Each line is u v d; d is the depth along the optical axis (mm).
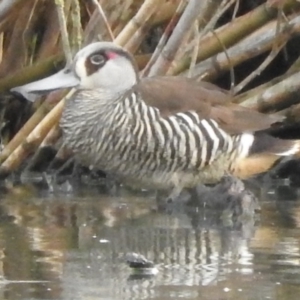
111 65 11359
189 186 11711
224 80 14797
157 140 11281
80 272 7785
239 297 7090
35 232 9438
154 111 11281
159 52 12398
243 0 14781
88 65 11391
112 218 10375
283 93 13227
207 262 8195
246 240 9180
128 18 13383
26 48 14242
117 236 9320
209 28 12820
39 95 12141
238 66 14758
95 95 11398
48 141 13312
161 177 11562
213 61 13336
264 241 9125
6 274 7688
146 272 7816
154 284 7426
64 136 11898
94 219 10258
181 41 12133
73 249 8641
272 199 11797
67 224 9906
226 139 11617
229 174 11844
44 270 7824
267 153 11961
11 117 14336
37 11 14016
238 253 8570
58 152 13328
